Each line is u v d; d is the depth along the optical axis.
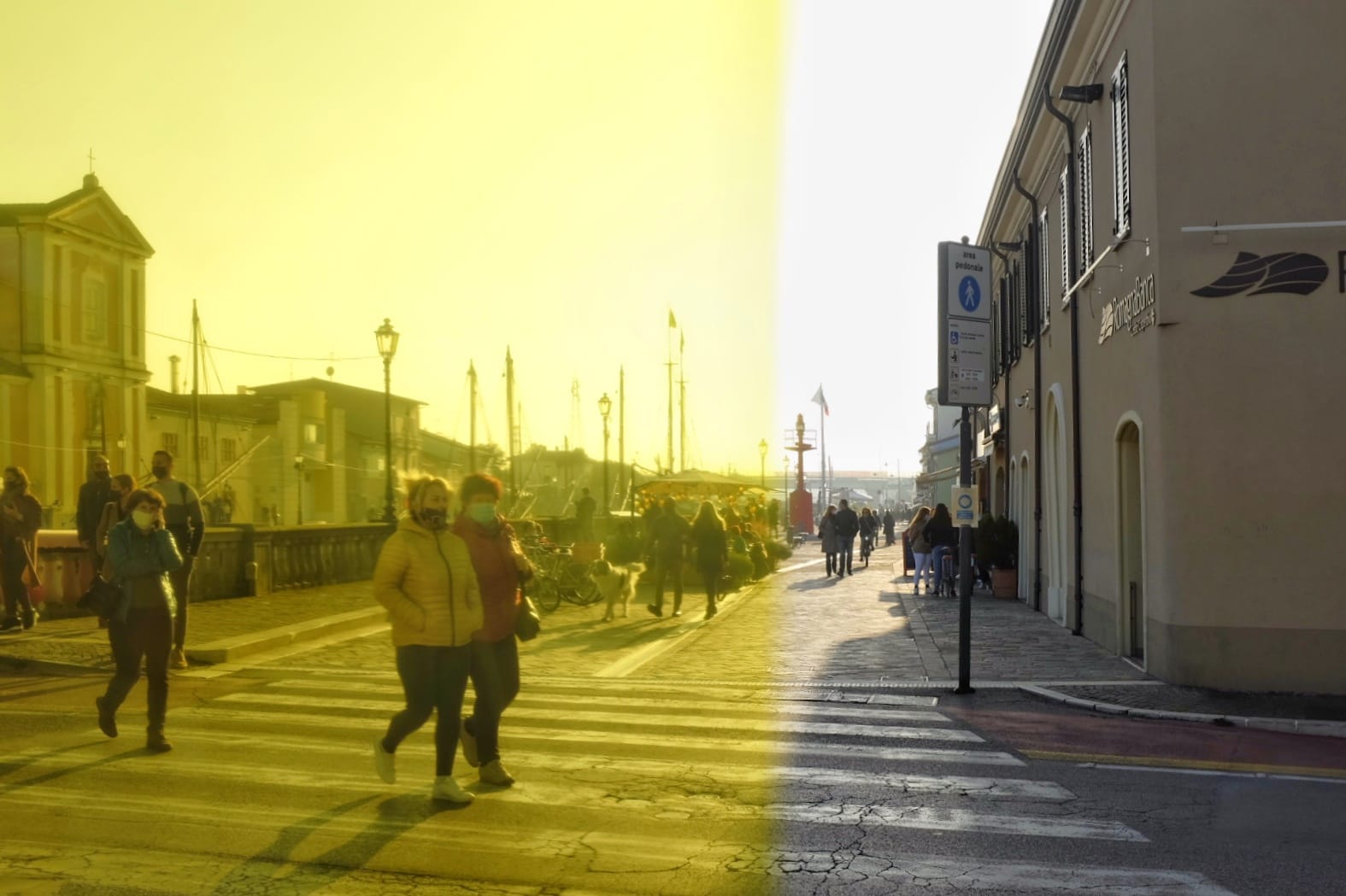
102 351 32.56
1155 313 11.09
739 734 8.43
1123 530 13.29
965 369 11.07
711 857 5.27
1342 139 10.64
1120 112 12.58
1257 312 10.70
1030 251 20.62
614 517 30.91
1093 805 6.48
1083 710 9.97
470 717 6.94
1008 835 5.79
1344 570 10.48
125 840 5.43
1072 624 15.91
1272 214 10.73
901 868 5.19
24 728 8.34
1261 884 5.02
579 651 13.67
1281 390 10.65
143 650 7.62
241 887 4.79
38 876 4.89
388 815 5.94
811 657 13.23
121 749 7.60
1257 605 10.64
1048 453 19.16
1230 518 10.72
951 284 11.14
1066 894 4.85
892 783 6.95
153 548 7.61
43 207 30.59
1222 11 10.85
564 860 5.19
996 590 22.64
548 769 7.12
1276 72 10.76
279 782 6.66
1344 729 8.94
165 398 55.47
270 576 18.48
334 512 63.94
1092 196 14.68
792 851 5.43
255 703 9.53
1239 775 7.38
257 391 70.00
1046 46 15.69
